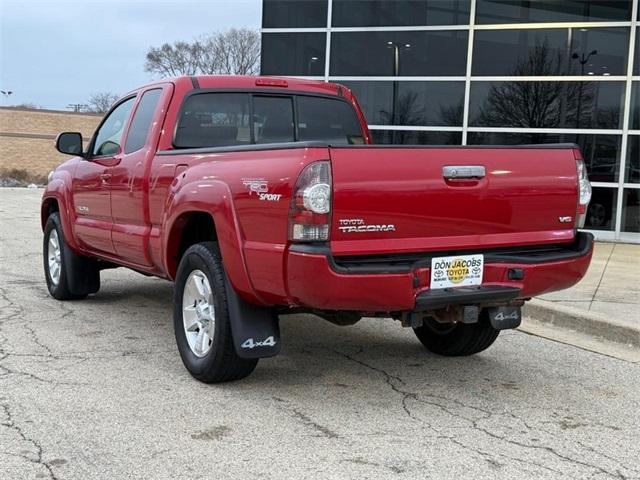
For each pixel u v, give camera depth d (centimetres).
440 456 368
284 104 604
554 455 374
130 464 352
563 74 1303
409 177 401
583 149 1302
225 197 431
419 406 445
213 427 402
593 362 555
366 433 398
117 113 658
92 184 643
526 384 496
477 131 1347
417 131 1380
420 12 1360
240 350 437
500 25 1320
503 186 433
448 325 553
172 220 488
